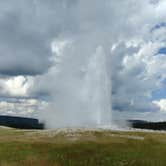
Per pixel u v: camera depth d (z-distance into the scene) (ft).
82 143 164.76
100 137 190.39
